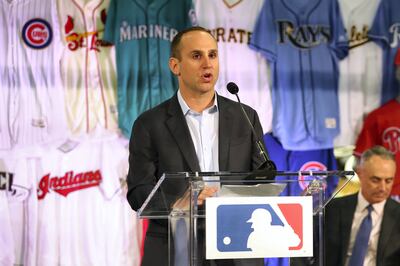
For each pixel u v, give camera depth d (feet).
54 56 28.02
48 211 27.40
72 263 27.50
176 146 16.49
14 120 27.45
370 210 28.53
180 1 29.27
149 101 28.63
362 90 30.68
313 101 30.22
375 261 28.25
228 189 13.67
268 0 30.14
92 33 28.40
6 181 27.20
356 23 30.83
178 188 13.65
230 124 16.78
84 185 27.89
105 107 28.32
